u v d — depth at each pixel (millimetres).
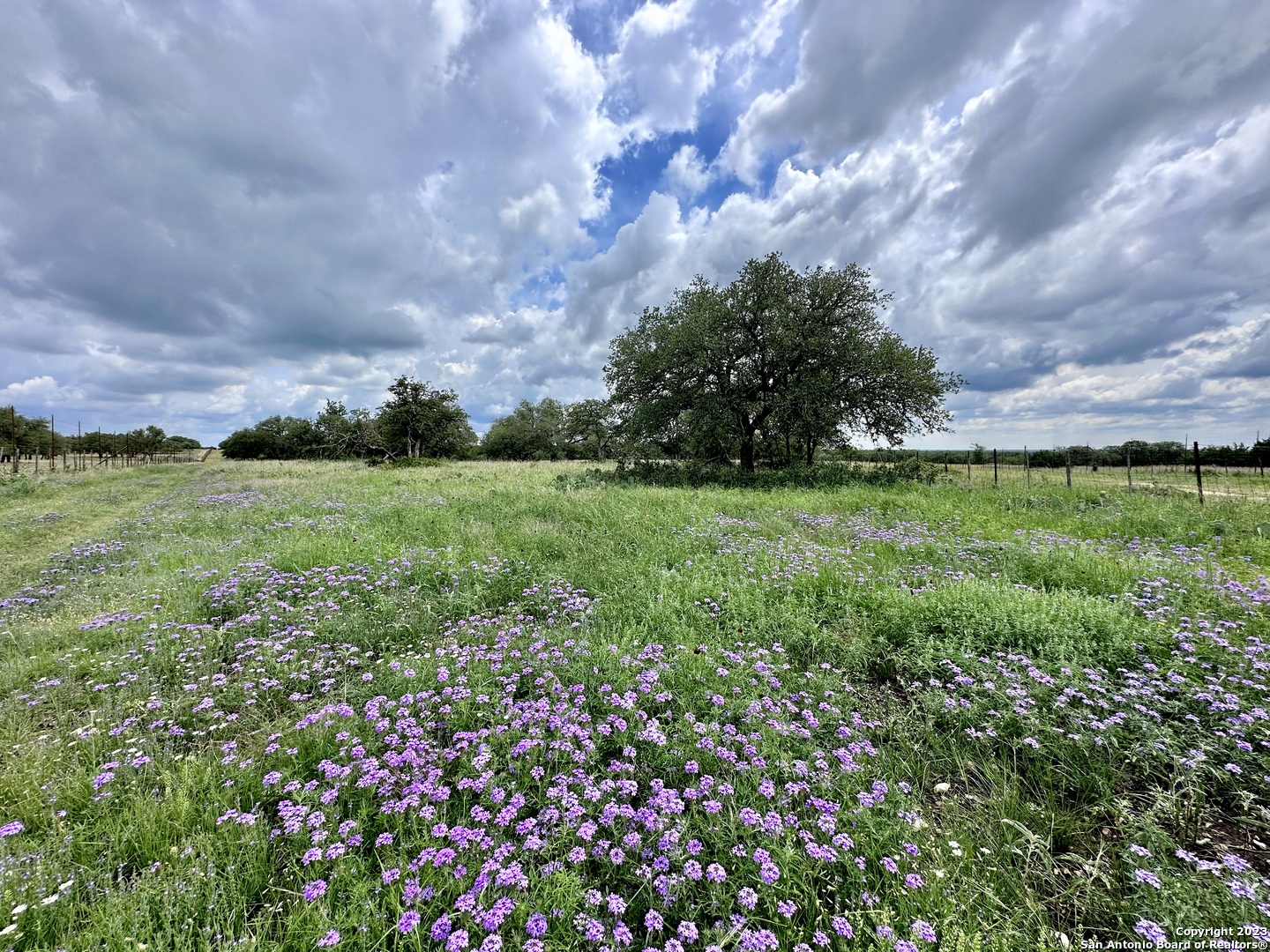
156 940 1862
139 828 2449
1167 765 2943
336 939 1828
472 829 2475
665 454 23734
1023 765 3035
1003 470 21438
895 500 12000
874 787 2678
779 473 17906
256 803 2686
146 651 4367
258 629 4871
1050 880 2309
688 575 6145
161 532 9211
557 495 12477
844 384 17516
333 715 3375
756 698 3553
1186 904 2006
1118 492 12094
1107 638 4125
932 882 2156
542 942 1847
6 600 5605
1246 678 3463
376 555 7004
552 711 3340
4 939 1855
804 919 2100
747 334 18875
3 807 2613
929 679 3758
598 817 2547
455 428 46938
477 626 4891
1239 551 6988
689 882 2166
